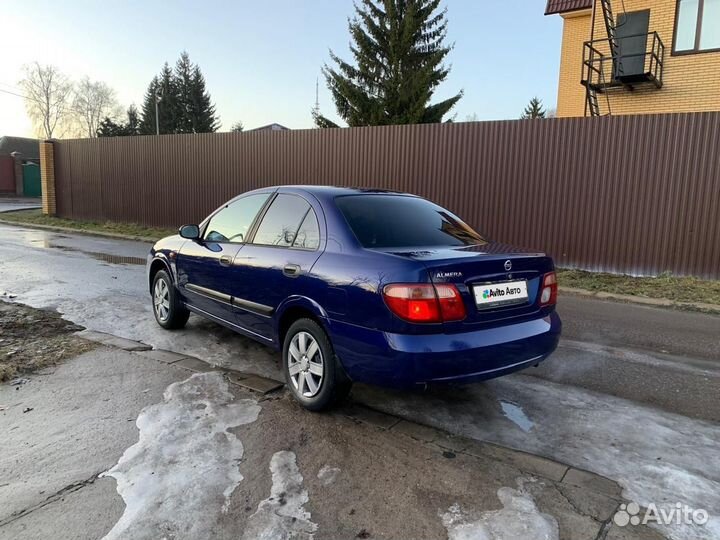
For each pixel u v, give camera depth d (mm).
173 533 2389
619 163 9547
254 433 3373
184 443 3219
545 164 10234
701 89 12844
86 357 4742
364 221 3775
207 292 4863
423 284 3070
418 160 11688
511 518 2545
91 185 18328
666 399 4137
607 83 13297
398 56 26328
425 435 3420
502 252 3572
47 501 2611
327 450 3180
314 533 2412
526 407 3920
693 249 9039
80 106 73000
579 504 2676
